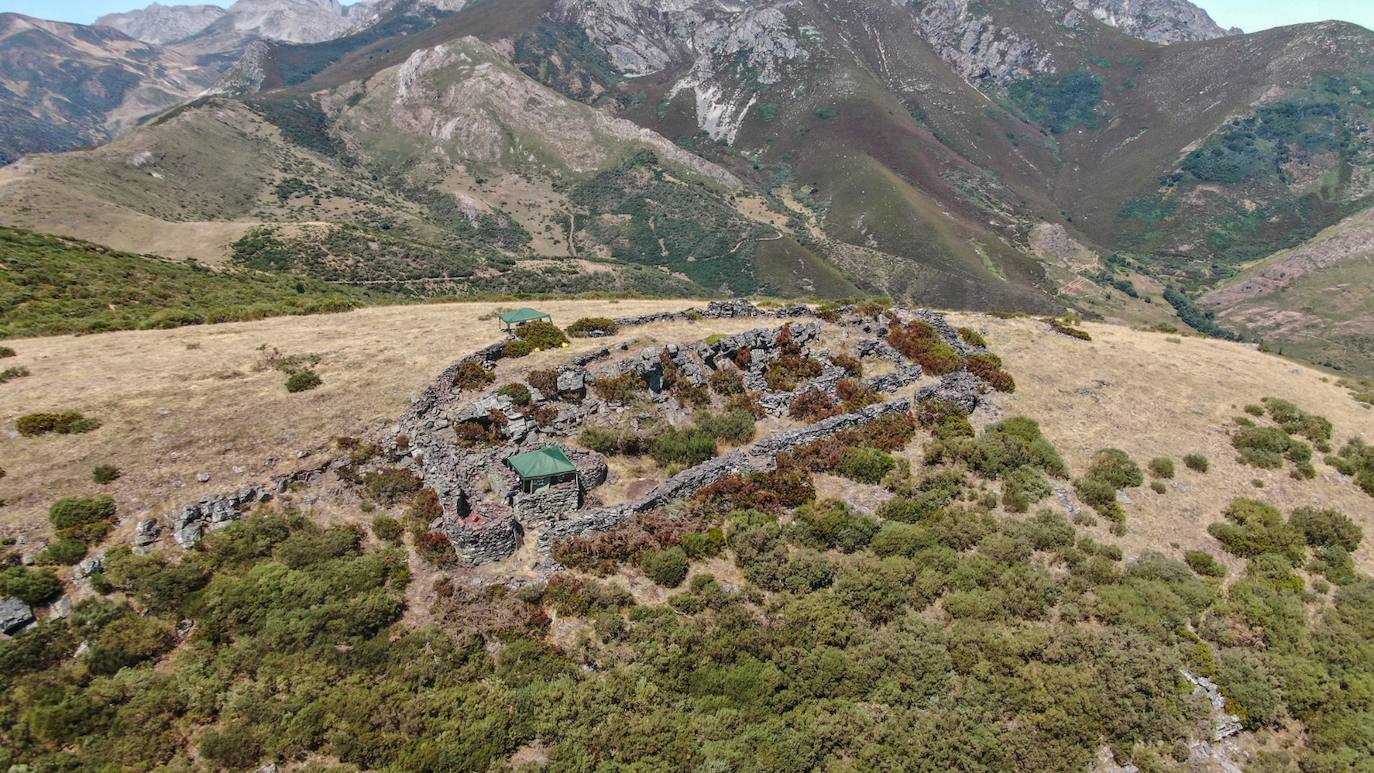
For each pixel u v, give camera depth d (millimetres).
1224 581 29312
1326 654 25969
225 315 51406
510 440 31828
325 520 26906
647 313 52844
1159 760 21266
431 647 22000
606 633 23094
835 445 33781
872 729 21172
